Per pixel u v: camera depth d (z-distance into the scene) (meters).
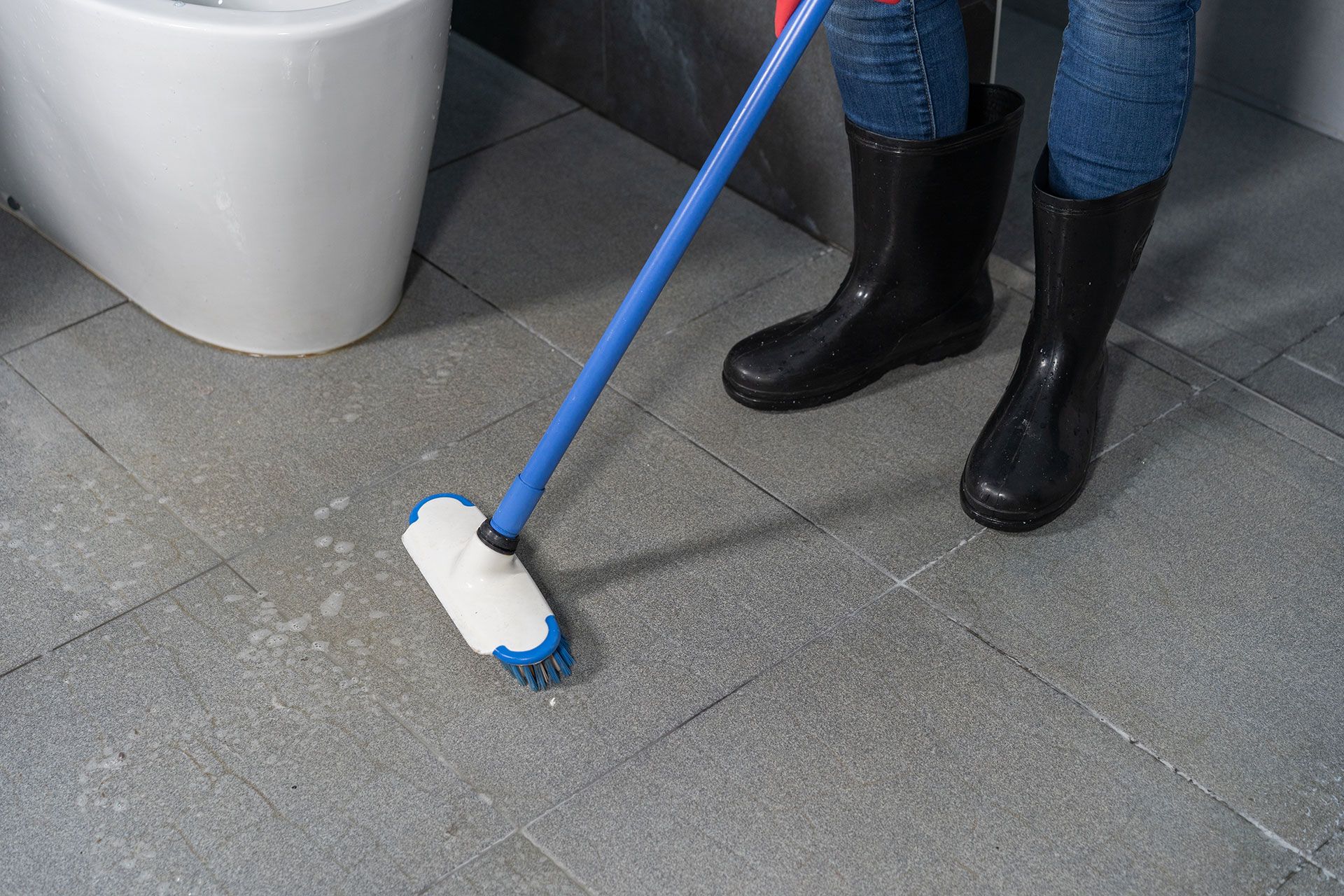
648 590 1.22
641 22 1.80
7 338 1.50
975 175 1.32
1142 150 1.12
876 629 1.19
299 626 1.18
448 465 1.36
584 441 1.39
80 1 1.18
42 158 1.46
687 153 1.87
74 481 1.32
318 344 1.50
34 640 1.16
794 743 1.09
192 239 1.36
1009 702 1.12
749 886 0.98
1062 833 1.02
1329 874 1.00
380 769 1.06
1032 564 1.25
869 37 1.20
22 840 1.00
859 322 1.40
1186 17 1.05
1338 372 1.50
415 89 1.31
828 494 1.33
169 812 1.03
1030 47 1.61
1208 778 1.06
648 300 1.01
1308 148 1.88
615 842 1.01
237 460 1.36
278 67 1.18
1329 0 1.78
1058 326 1.26
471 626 1.11
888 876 0.99
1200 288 1.64
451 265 1.65
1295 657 1.17
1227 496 1.33
